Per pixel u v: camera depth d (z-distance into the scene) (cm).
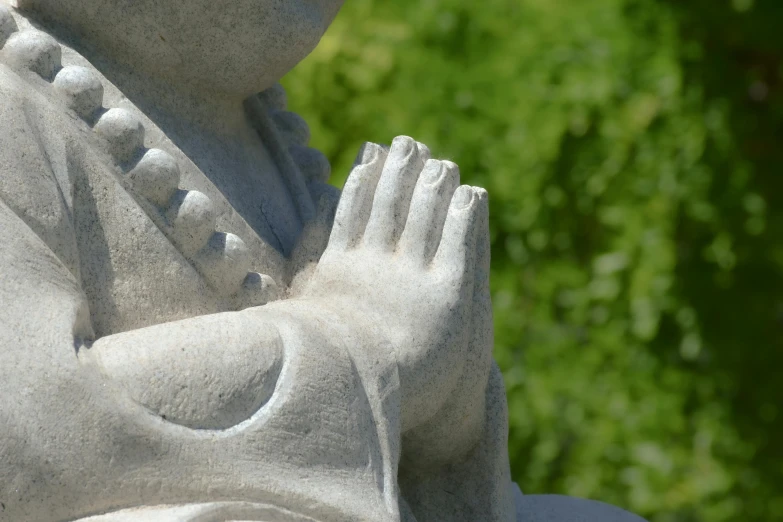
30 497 240
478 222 314
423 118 809
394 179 311
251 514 258
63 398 246
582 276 831
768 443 851
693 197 830
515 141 813
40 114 278
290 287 321
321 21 328
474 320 317
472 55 820
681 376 837
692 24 834
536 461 816
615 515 376
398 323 297
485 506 336
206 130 326
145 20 304
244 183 329
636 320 824
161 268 287
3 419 240
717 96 837
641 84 820
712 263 844
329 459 269
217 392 259
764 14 830
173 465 251
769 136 849
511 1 824
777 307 858
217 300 298
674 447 830
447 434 324
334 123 809
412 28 816
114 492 247
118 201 284
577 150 821
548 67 816
